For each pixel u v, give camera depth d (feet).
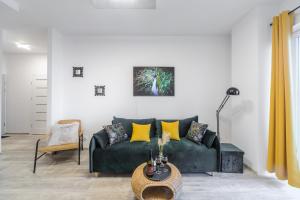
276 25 8.80
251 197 7.73
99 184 8.87
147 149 9.91
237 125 11.96
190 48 14.35
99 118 14.47
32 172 10.08
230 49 14.32
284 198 7.66
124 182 9.11
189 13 10.58
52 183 8.91
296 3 8.47
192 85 14.39
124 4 9.62
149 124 12.03
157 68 14.28
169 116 14.42
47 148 10.68
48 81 12.66
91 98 14.44
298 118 8.48
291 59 8.34
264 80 9.62
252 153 10.22
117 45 14.39
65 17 11.12
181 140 11.24
